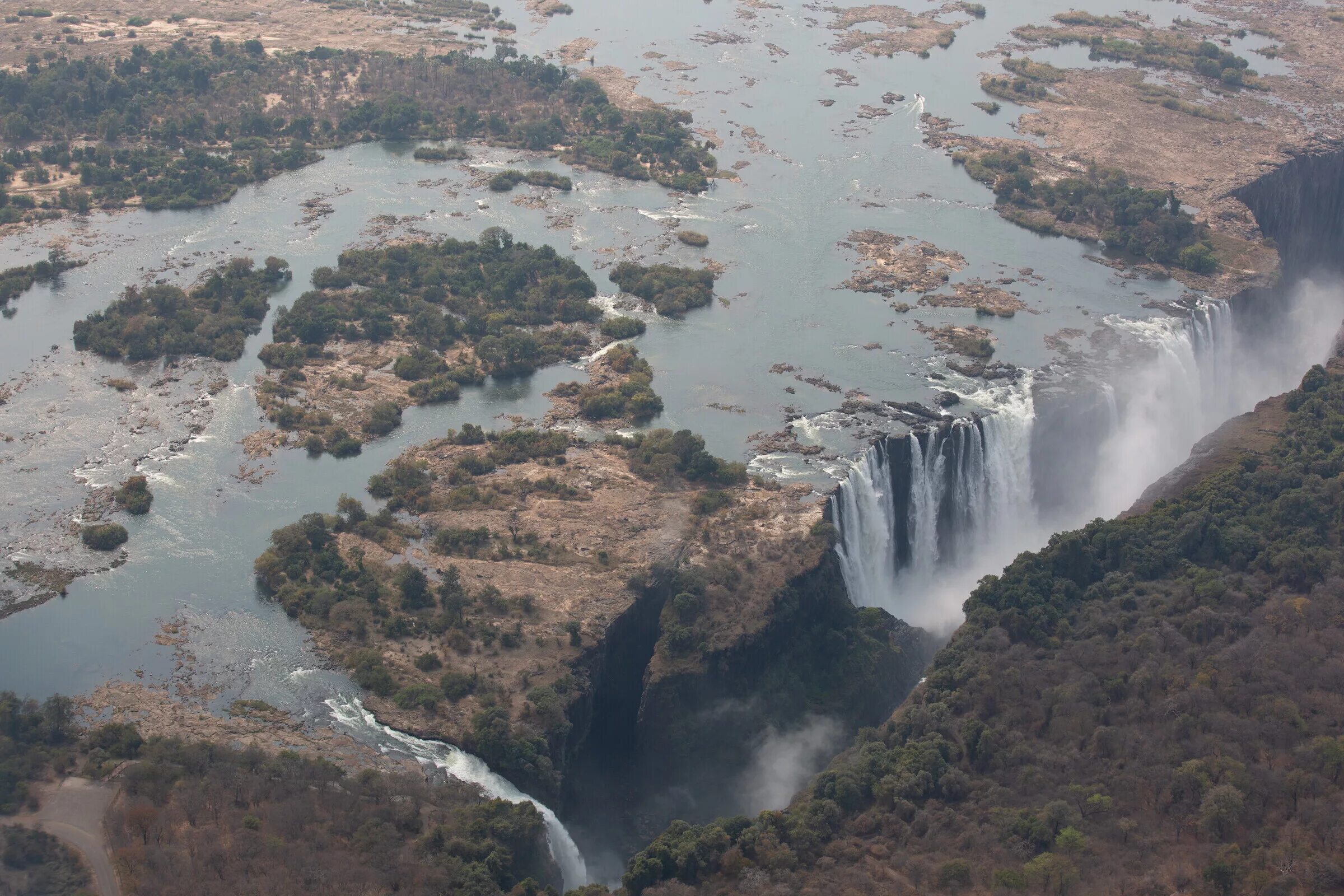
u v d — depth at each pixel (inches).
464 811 6889.8
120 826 6569.9
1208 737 7347.4
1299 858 6441.9
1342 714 7500.0
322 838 6574.8
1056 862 6510.8
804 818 7126.0
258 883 6195.9
